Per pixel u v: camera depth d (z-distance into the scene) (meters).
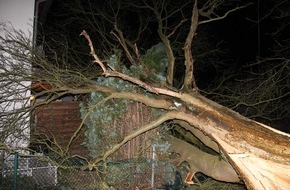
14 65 7.07
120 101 6.90
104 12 13.48
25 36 8.07
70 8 13.03
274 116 11.17
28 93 8.49
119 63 7.38
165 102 6.66
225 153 5.82
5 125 7.04
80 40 14.24
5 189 6.64
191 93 6.60
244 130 5.81
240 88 10.31
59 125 9.42
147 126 6.42
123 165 6.57
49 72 6.90
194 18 7.21
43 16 12.09
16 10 8.85
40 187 6.88
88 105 7.30
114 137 6.90
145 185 6.74
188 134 7.52
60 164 6.43
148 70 7.39
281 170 5.31
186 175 7.03
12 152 6.60
